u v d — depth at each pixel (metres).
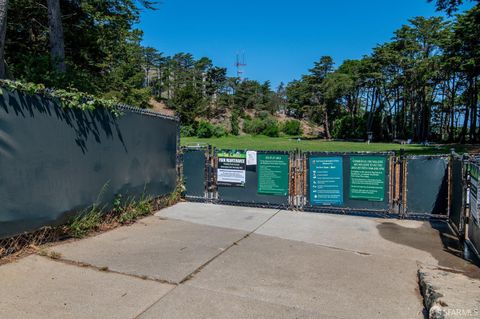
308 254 4.95
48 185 4.73
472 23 29.20
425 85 53.62
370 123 66.31
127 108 6.41
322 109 74.25
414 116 58.53
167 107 76.94
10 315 3.02
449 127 57.09
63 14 13.96
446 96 55.16
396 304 3.52
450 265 4.61
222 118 82.94
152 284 3.78
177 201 8.34
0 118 4.05
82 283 3.72
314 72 75.12
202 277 4.02
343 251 5.13
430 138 56.69
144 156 7.02
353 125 69.25
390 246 5.39
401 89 61.59
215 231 6.00
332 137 73.62
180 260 4.52
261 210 7.71
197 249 5.00
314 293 3.71
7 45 13.03
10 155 4.17
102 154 5.78
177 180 8.45
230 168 8.14
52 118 4.79
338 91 68.50
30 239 4.54
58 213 4.90
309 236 5.85
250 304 3.42
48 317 3.03
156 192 7.52
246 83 93.44
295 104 82.62
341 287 3.88
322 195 7.55
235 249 5.08
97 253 4.63
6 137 4.12
